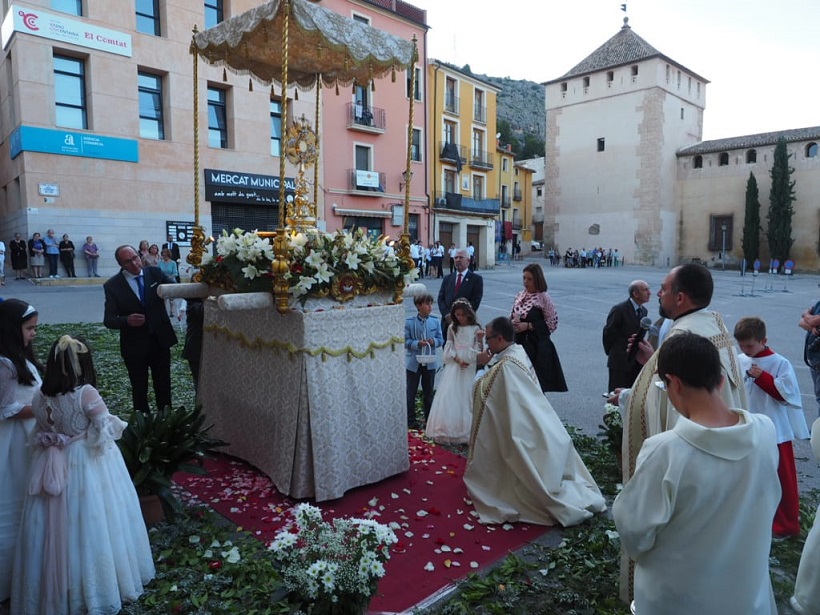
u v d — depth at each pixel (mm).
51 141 18125
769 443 1922
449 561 3379
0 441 2924
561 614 2908
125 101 19531
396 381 4691
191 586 3021
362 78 5793
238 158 22266
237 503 4117
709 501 1847
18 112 17828
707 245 42938
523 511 3936
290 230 4449
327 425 4137
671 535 1911
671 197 43469
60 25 18031
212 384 5121
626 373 5695
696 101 45812
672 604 1922
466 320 5645
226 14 21688
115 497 2844
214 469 4746
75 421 2723
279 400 4312
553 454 3939
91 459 2770
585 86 45000
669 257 43531
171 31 20391
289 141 4832
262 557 3336
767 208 40625
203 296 5113
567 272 32344
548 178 47656
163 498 3641
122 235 19734
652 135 41438
